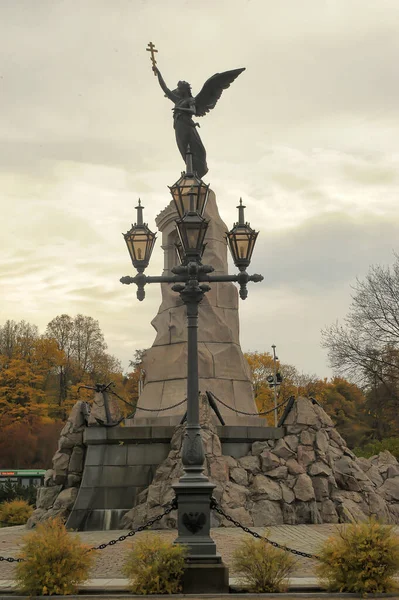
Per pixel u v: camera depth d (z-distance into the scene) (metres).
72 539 15.20
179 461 23.94
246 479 24.69
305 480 24.78
